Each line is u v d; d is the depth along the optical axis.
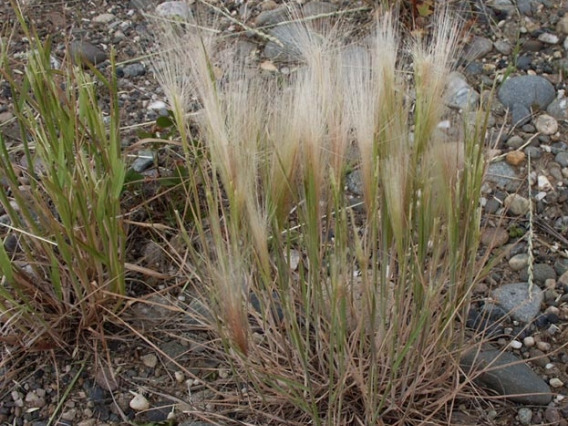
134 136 0.92
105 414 0.68
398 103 0.55
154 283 0.77
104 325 0.74
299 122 0.54
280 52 1.01
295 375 0.63
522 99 0.93
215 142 0.53
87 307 0.72
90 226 0.72
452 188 0.57
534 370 0.68
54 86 0.69
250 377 0.61
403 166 0.55
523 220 0.81
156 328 0.73
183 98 0.60
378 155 0.55
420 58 0.56
